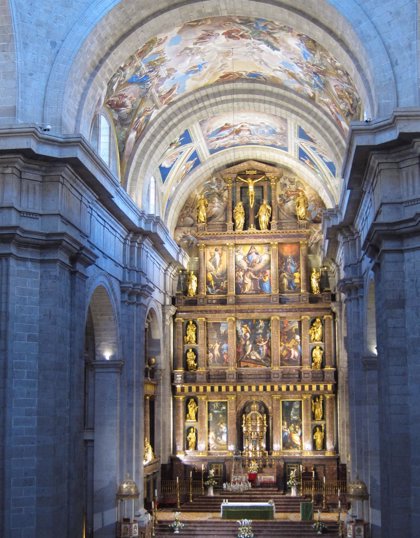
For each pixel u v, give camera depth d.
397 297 19.05
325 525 32.09
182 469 38.56
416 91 19.91
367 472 27.27
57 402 20.34
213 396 39.38
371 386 26.33
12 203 20.11
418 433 18.31
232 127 36.09
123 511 27.62
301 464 38.38
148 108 29.50
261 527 32.00
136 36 23.66
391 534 18.39
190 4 23.45
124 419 28.78
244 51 28.33
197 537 31.38
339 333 38.44
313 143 34.06
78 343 21.84
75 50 21.72
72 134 20.80
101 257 26.56
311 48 25.30
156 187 36.38
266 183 41.25
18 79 21.17
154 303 35.56
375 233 19.38
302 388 39.06
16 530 19.44
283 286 40.59
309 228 40.75
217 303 40.44
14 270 20.20
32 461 19.86
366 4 20.58
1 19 21.11
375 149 19.48
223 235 40.88
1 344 19.69
